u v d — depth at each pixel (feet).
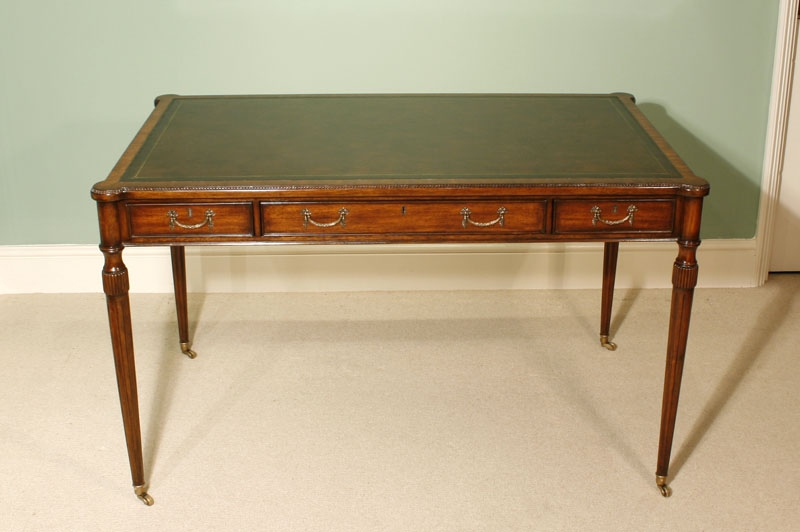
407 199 7.49
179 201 7.39
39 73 11.03
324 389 9.73
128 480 8.29
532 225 7.62
